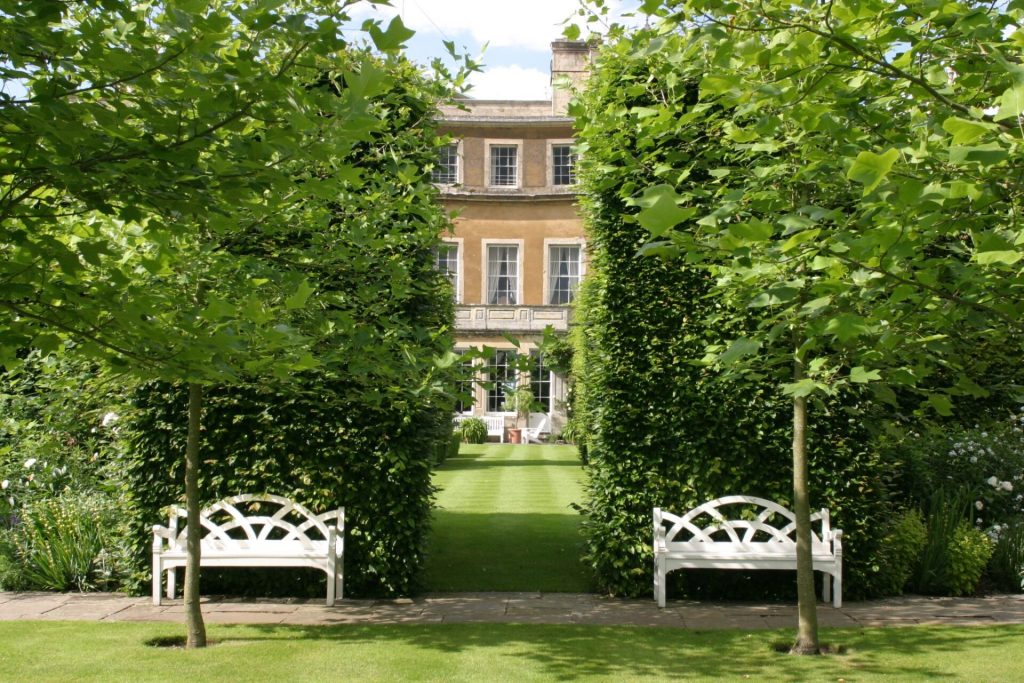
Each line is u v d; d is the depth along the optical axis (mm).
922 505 8211
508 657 5211
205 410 7078
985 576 7578
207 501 7066
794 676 4801
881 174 2137
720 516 6715
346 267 5551
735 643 5574
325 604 6789
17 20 2773
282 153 3316
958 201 2955
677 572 7031
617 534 7051
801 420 5461
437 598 7012
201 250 4891
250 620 6246
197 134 2939
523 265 28047
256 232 5449
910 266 3188
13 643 5492
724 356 3178
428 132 6645
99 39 2918
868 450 7027
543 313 27906
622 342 7164
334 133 3004
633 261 7176
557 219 28016
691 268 7043
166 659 5109
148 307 3094
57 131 2668
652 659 5184
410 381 5168
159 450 7090
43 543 7254
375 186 5812
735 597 7016
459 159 28094
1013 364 4777
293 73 3611
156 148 2879
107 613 6438
